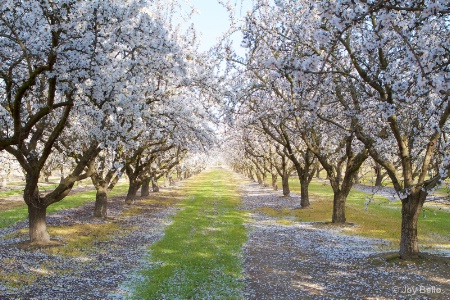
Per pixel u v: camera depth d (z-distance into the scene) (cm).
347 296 923
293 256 1381
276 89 1677
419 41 760
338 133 1831
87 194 3931
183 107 1856
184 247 1513
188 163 4925
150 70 1320
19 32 1062
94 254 1397
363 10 592
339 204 2089
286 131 2420
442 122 1062
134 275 1134
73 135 1791
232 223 2152
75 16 1022
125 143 1528
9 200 3400
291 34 1331
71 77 1125
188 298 942
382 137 1491
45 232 1532
